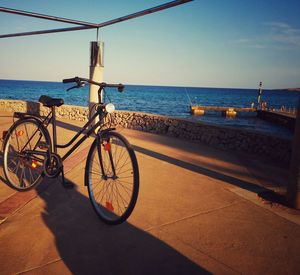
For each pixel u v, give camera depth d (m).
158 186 3.65
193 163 4.97
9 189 3.30
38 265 1.96
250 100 123.88
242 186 3.81
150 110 59.69
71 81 2.58
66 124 8.84
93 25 5.67
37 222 2.57
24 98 75.56
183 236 2.42
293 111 43.16
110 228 2.51
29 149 3.30
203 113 49.50
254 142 6.12
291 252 2.25
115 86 2.69
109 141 2.54
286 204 3.18
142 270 1.96
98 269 1.95
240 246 2.30
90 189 2.76
